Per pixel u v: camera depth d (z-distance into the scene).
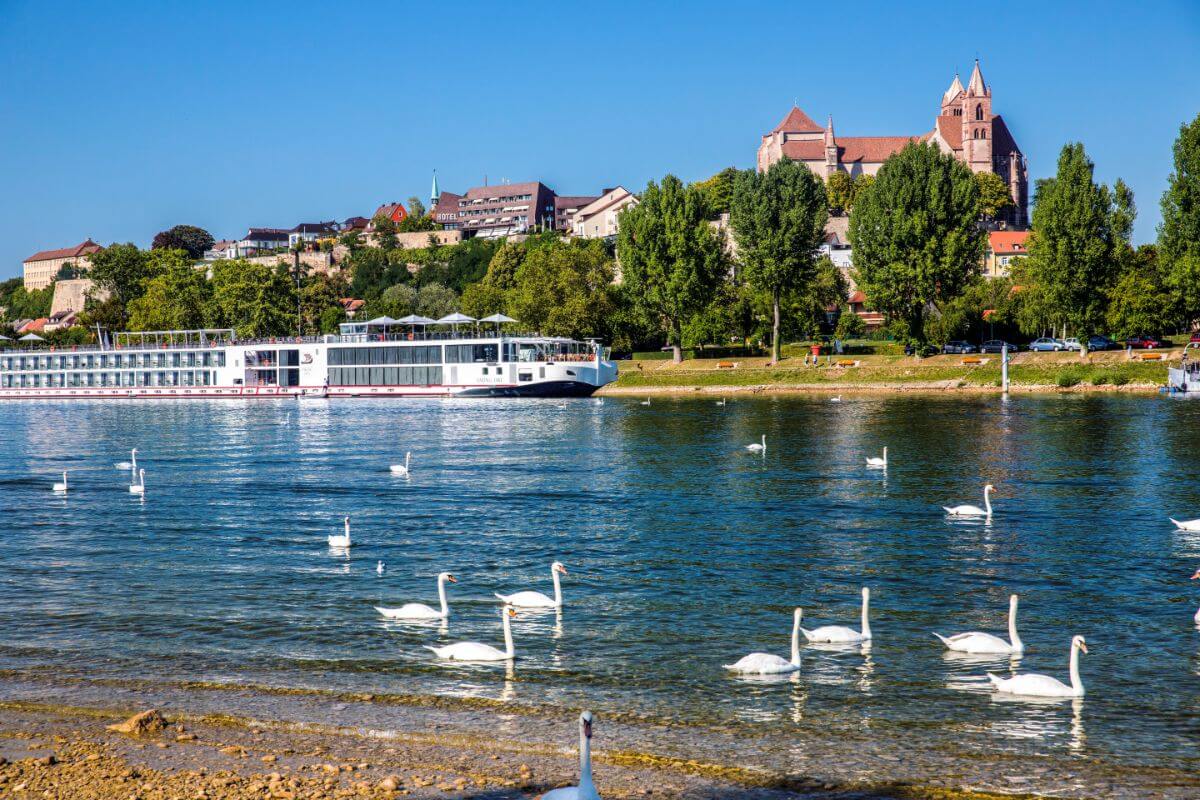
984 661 32.47
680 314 167.88
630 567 45.16
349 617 37.72
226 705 28.94
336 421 125.12
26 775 24.08
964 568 44.38
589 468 76.31
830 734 26.86
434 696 29.61
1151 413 106.19
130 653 33.66
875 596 40.22
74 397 189.00
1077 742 26.34
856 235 158.38
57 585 42.56
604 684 30.56
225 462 84.12
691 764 25.03
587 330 171.88
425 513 58.84
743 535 51.53
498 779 24.05
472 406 146.50
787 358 167.12
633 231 172.88
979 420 104.19
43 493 68.44
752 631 35.91
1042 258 142.50
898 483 66.62
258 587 42.16
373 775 24.25
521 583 42.66
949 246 150.25
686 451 85.50
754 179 163.50
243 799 22.83
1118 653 33.16
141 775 24.11
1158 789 23.89
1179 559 45.53
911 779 24.34
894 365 154.38
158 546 50.47
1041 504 58.47
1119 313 150.38
